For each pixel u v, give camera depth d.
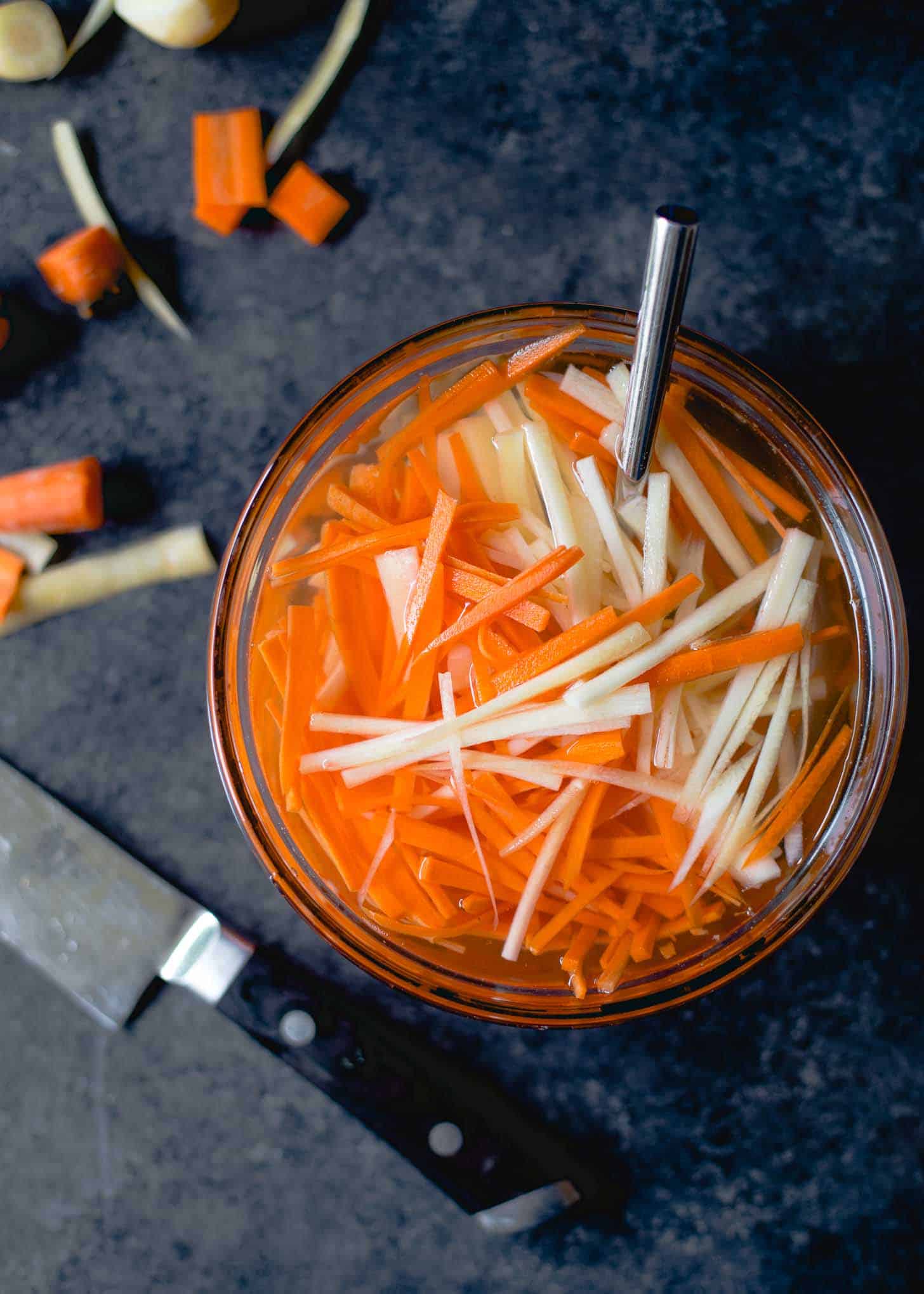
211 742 0.54
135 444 0.54
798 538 0.45
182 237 0.53
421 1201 0.54
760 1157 0.54
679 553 0.46
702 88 0.52
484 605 0.44
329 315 0.53
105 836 0.54
